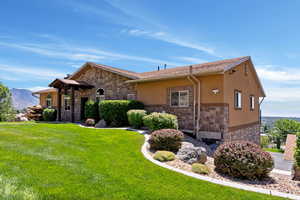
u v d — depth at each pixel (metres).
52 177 4.51
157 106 13.41
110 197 3.80
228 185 4.87
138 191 4.14
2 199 3.37
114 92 16.39
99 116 16.00
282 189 4.99
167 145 7.98
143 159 6.61
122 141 9.04
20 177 4.37
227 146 6.12
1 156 5.76
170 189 4.38
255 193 4.46
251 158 5.64
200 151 7.18
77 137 9.48
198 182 4.92
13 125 12.89
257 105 17.80
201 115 11.38
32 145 7.33
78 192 3.89
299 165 5.97
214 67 11.98
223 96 10.67
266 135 31.84
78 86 17.59
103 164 5.75
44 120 20.28
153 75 15.38
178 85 12.43
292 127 28.56
